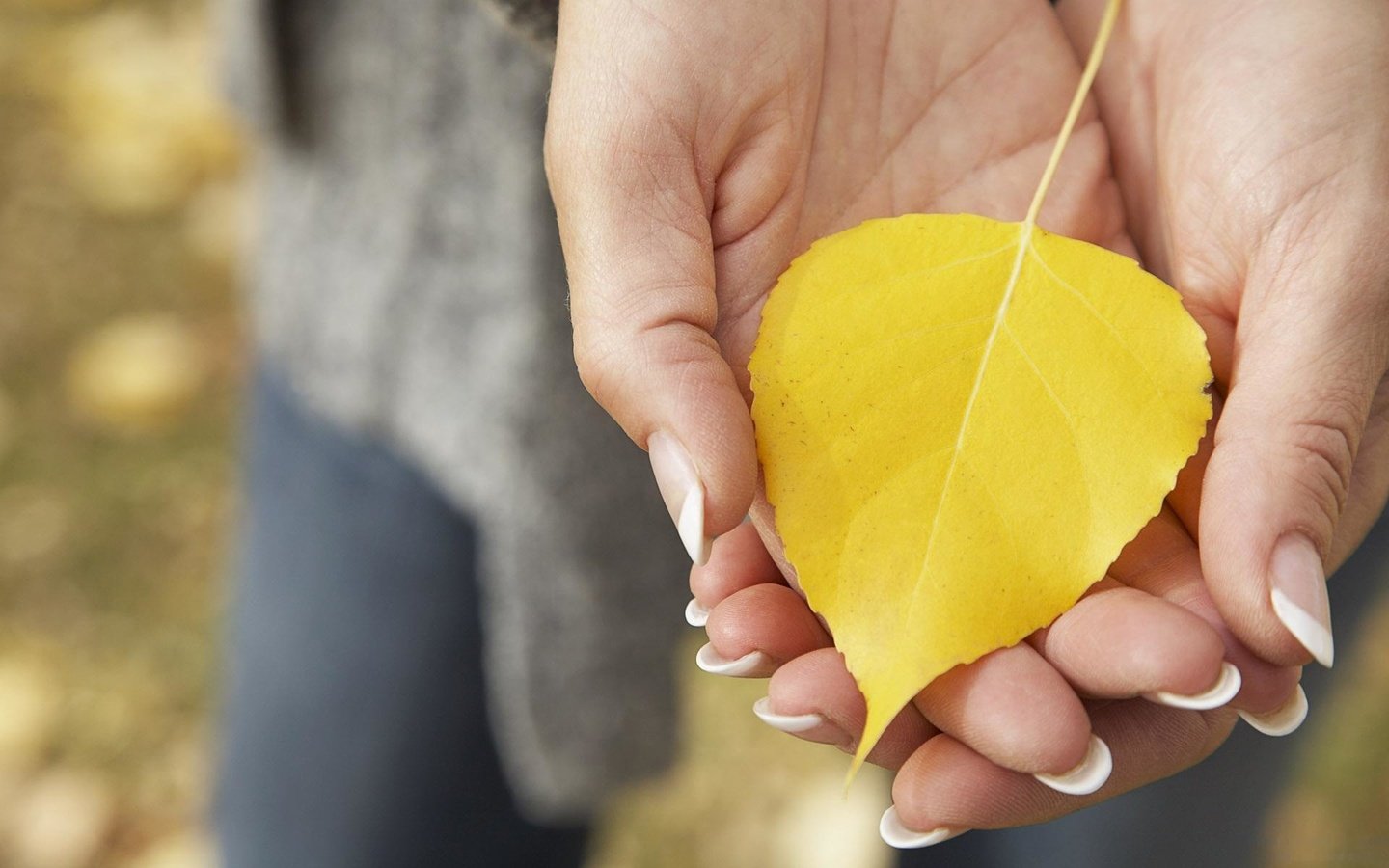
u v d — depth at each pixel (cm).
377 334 45
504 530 44
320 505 47
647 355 33
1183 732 33
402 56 43
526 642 45
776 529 33
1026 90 39
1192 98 37
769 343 34
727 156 35
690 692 67
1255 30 37
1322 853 61
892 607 32
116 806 61
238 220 84
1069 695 32
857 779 64
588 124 34
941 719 32
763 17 35
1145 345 34
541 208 43
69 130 88
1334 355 34
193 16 94
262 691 47
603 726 47
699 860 62
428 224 44
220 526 71
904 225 35
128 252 83
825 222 37
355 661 46
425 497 46
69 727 63
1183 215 37
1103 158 39
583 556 45
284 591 47
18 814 60
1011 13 39
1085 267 34
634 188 34
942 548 33
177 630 67
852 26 37
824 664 32
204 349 78
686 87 34
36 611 67
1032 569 32
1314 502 32
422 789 47
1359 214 35
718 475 32
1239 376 34
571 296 34
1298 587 32
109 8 95
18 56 92
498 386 44
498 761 48
